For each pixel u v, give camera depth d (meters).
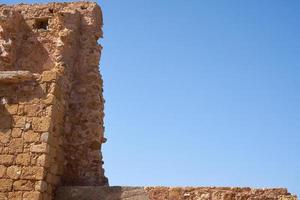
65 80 14.92
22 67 16.20
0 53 15.90
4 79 12.84
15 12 16.61
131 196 12.34
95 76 15.66
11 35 16.30
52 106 12.66
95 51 16.14
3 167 12.03
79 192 12.62
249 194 15.73
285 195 15.88
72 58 15.87
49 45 16.44
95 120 14.92
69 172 14.11
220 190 16.00
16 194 11.70
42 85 12.91
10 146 12.25
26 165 11.98
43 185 11.87
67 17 16.52
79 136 14.67
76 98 15.27
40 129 12.38
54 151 12.83
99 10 17.33
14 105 12.70
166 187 16.03
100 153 14.72
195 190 15.88
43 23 17.17
